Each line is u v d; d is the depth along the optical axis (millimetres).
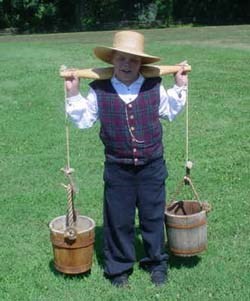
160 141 2982
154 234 3031
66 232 2877
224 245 3443
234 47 13125
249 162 5047
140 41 2891
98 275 3127
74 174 4805
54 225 3025
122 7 26031
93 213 3979
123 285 3025
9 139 5980
